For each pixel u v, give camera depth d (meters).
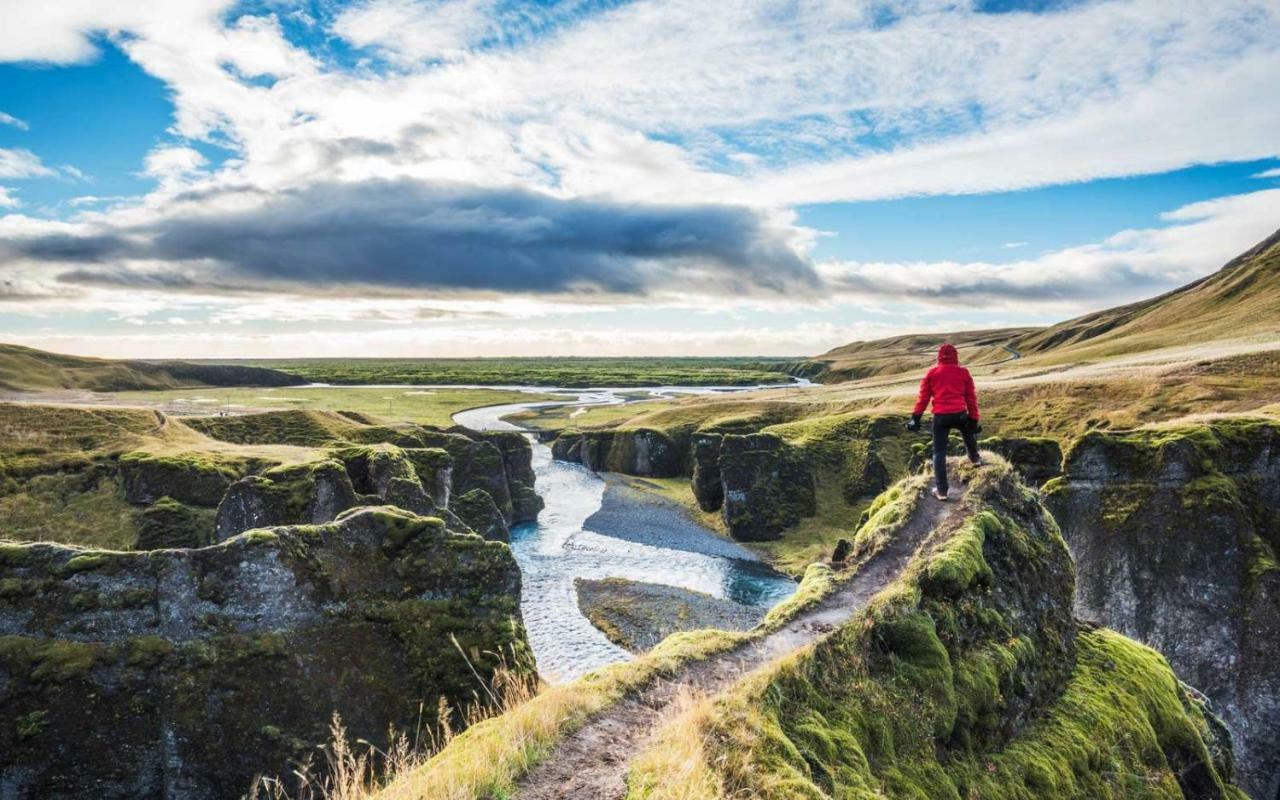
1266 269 165.88
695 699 11.06
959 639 14.29
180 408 112.94
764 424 117.31
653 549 73.25
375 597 26.72
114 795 23.03
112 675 23.88
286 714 24.08
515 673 23.83
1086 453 47.66
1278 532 41.56
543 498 98.38
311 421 98.75
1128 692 18.20
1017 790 13.02
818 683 12.03
